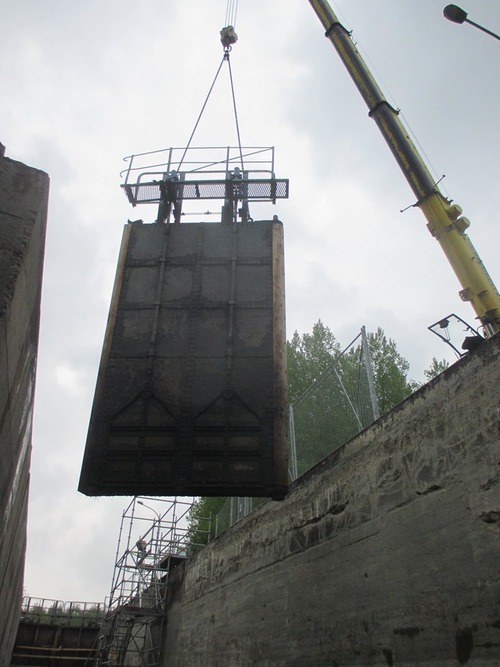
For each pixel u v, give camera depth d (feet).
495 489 16.76
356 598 23.21
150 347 23.29
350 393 31.50
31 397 21.26
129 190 27.96
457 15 26.71
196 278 24.89
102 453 21.43
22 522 35.01
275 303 23.94
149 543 61.62
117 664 62.54
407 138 45.68
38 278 16.61
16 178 14.82
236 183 27.07
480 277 38.65
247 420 21.76
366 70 49.96
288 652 28.48
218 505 77.61
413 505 20.66
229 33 46.78
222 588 41.06
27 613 86.89
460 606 17.22
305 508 29.81
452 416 19.45
